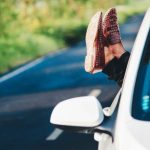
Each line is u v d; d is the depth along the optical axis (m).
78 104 3.69
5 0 41.19
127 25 48.09
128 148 3.22
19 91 17.84
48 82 19.38
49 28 42.09
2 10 40.72
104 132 3.68
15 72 23.52
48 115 13.23
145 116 3.51
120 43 4.38
